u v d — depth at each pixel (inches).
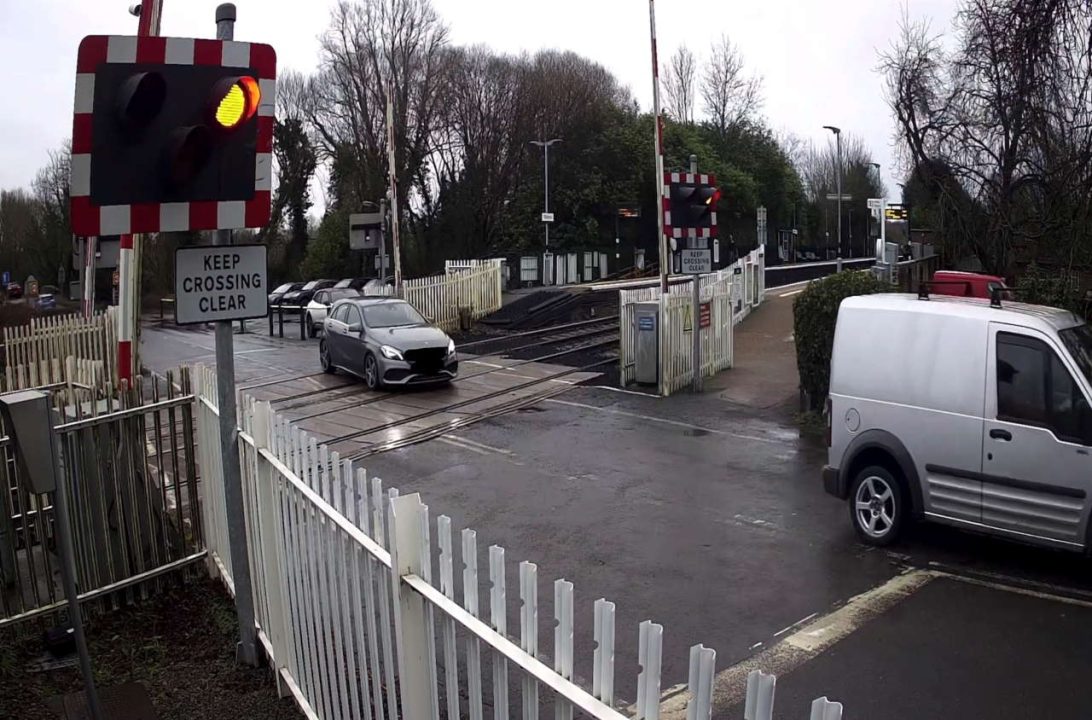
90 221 174.1
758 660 219.8
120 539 246.2
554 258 1855.3
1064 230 465.7
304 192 2146.9
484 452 458.0
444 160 2016.5
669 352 604.7
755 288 1095.0
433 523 342.6
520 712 190.1
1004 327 275.1
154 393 265.4
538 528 333.4
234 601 242.7
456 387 647.1
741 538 316.5
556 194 1975.9
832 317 497.7
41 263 2383.1
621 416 538.0
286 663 191.9
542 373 692.1
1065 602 251.6
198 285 194.5
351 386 668.1
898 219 863.7
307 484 164.4
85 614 238.5
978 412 276.8
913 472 292.2
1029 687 202.2
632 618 248.1
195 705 192.5
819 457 431.8
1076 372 258.7
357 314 686.5
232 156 185.9
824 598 259.0
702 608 254.1
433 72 1958.7
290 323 1373.0
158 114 177.5
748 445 459.5
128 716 187.8
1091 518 254.4
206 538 269.9
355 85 1934.1
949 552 295.7
